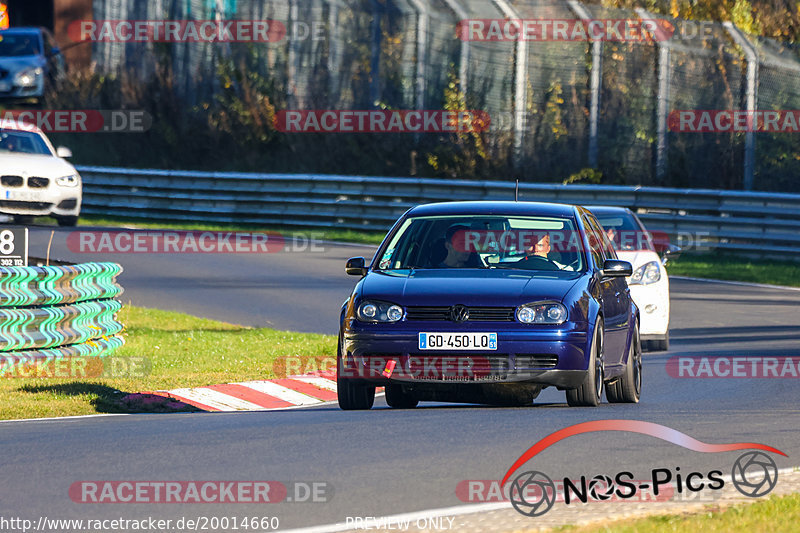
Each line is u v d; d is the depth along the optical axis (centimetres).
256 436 3138
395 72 11775
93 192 11781
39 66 13238
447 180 10500
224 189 11225
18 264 4706
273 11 12569
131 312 6444
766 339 5925
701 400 4047
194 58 13012
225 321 6378
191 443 3039
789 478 2603
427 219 3909
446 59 11594
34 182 8900
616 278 4050
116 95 13125
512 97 11362
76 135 13300
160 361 4984
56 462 2791
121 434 3212
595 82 11119
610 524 2120
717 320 6644
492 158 11462
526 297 3481
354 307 3541
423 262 3772
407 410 3653
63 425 3456
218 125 12738
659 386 4512
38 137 9412
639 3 12344
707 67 10906
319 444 3000
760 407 3816
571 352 3441
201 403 4122
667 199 9938
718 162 10988
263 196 11112
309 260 8888
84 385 4238
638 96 11112
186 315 6444
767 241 9506
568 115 11225
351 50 12019
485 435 3102
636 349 4094
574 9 11219
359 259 3806
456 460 2780
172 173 11425
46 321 4653
